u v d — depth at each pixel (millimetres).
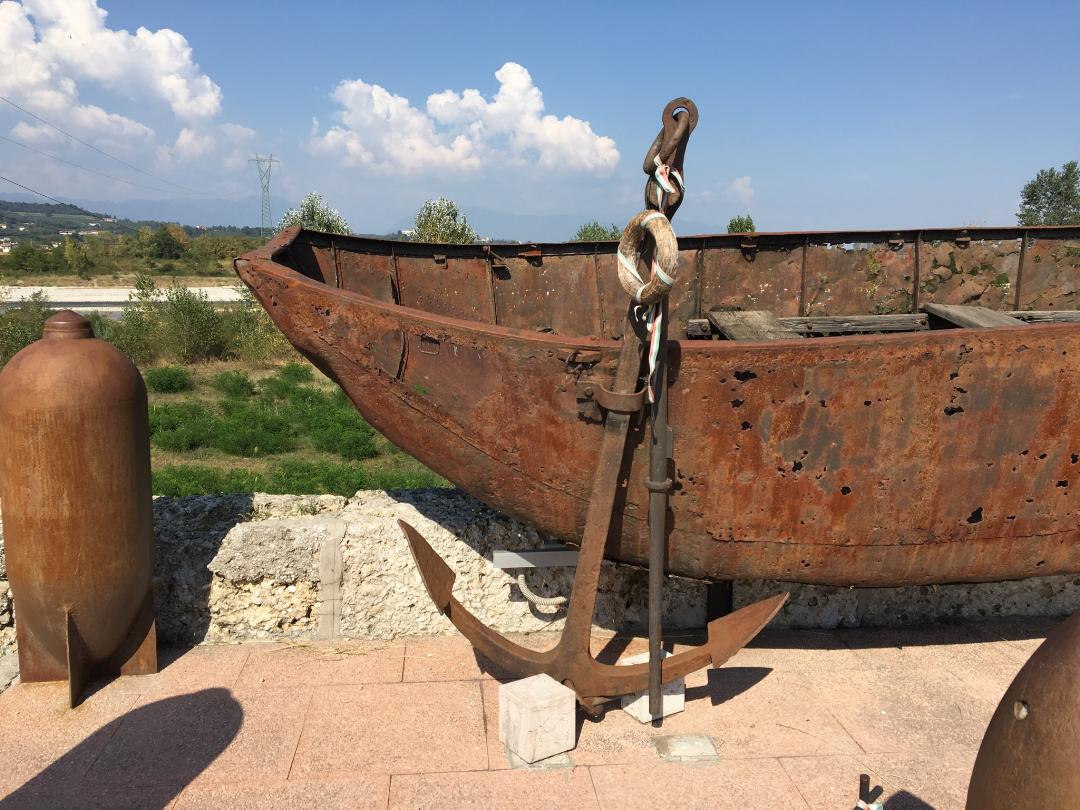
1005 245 6156
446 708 3514
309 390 13500
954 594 4586
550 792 2969
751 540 3424
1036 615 4680
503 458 3375
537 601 4078
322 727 3344
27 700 3529
